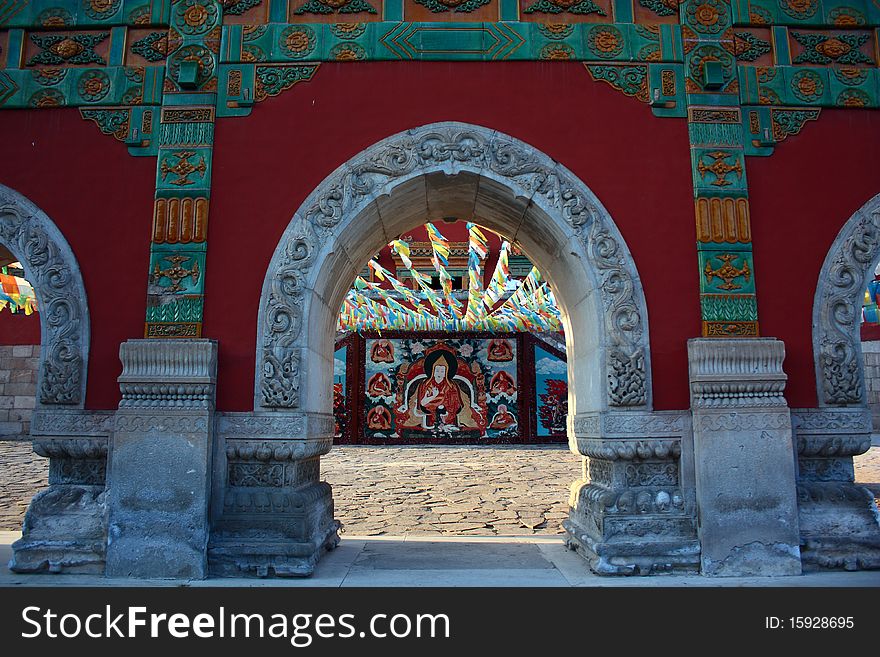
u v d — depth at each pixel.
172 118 6.00
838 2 6.36
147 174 5.98
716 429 5.44
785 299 5.84
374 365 21.09
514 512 9.42
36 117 6.09
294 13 6.21
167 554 5.26
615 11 6.25
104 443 5.59
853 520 5.57
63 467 5.72
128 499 5.31
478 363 21.09
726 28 6.25
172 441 5.37
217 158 5.96
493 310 21.61
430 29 6.19
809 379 5.76
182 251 5.79
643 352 5.70
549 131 6.05
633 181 5.99
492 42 6.18
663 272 5.84
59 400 5.64
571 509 6.69
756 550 5.33
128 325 5.76
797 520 5.38
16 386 21.03
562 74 6.15
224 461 5.55
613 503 5.53
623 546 5.41
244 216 5.88
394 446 20.28
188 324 5.68
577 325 6.53
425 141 6.01
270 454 5.52
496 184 6.02
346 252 6.25
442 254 20.80
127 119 6.06
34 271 5.84
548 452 18.38
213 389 5.54
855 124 6.16
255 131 6.02
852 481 5.78
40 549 5.38
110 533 5.29
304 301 5.73
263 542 5.40
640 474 5.62
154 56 6.20
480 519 8.91
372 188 5.93
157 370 5.46
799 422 5.68
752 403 5.47
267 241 5.84
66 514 5.52
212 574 5.34
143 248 5.87
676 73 6.16
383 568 5.73
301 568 5.35
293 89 6.09
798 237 5.94
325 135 6.01
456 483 12.35
